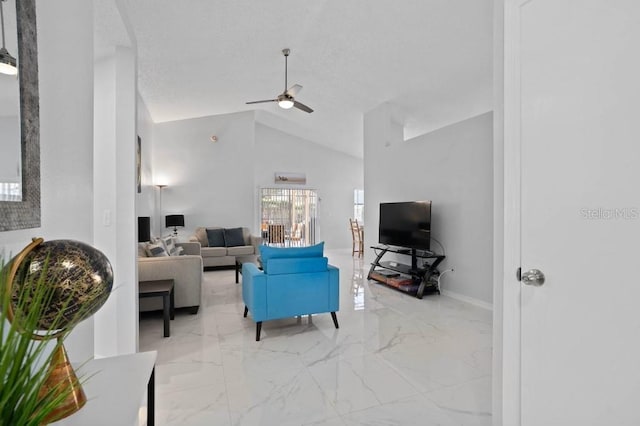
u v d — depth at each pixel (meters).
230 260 6.39
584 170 1.13
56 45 1.18
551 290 1.24
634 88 1.01
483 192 3.97
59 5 1.20
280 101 4.61
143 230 4.24
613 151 1.05
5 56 0.86
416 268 4.71
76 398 0.80
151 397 1.25
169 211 7.20
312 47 4.26
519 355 1.36
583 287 1.13
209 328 3.18
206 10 3.18
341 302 4.15
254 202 8.27
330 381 2.20
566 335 1.18
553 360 1.23
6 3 0.86
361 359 2.53
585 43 1.13
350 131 7.77
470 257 4.16
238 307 3.89
